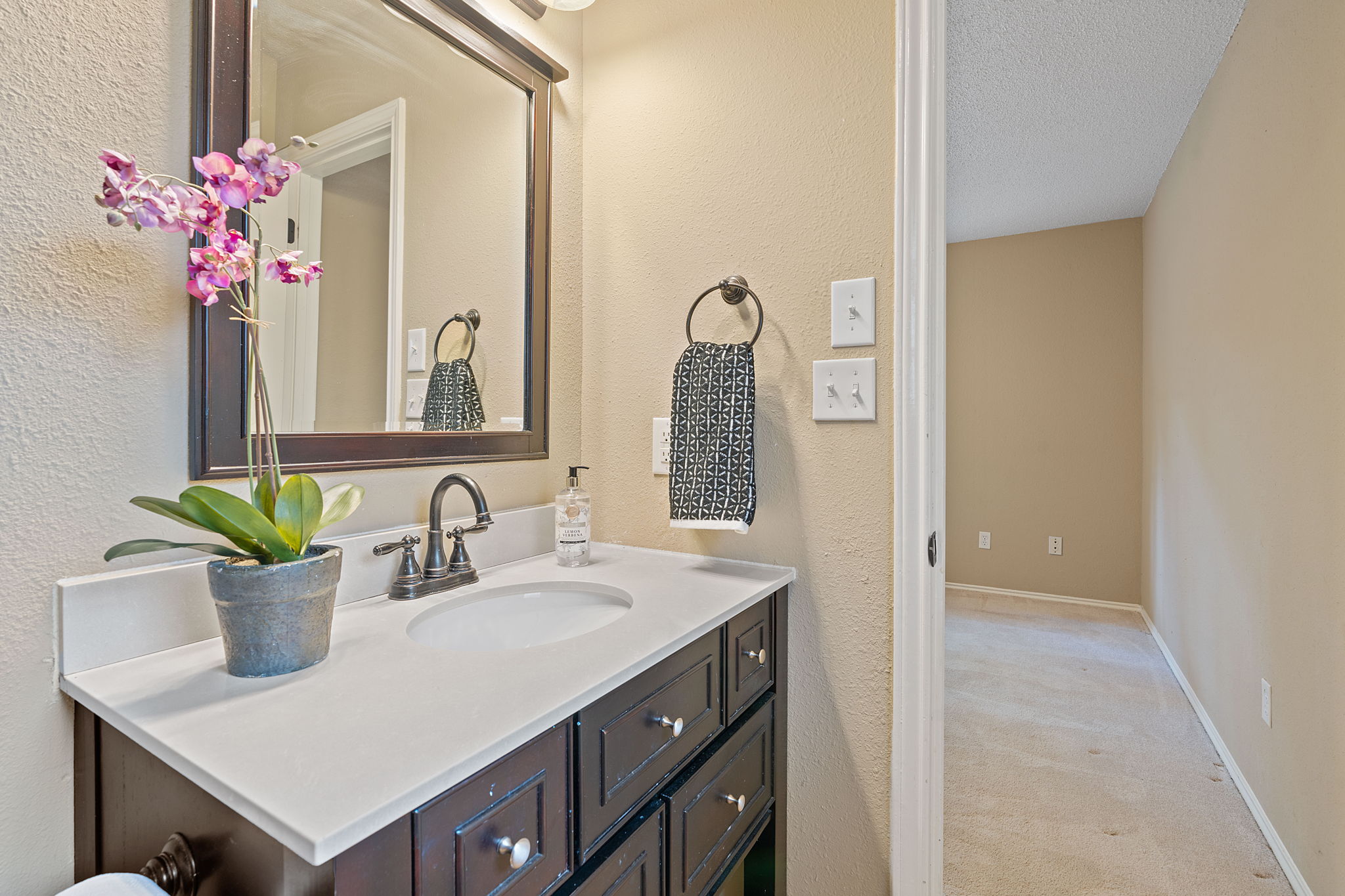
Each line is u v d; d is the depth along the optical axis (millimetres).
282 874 450
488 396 1143
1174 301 2762
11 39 605
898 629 1048
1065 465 3740
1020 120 2525
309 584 653
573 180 1336
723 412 1080
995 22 1956
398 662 682
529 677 645
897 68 1044
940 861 1082
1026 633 3207
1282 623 1622
